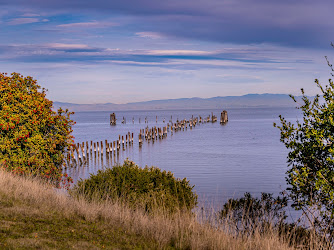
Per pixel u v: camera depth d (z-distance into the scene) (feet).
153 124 508.12
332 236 26.84
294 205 30.50
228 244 26.02
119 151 192.34
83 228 27.76
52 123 61.93
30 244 21.91
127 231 28.86
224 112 484.74
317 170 29.45
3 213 28.02
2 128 55.26
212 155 176.04
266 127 400.67
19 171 53.93
